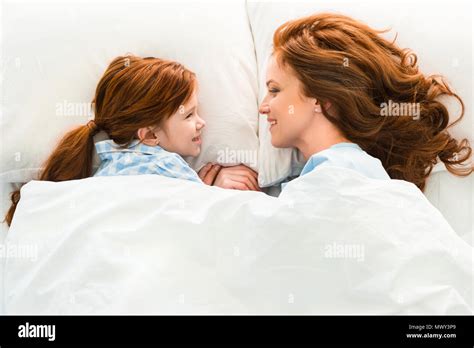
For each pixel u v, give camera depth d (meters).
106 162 1.17
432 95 1.19
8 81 1.20
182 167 1.14
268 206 0.97
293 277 0.92
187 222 0.97
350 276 0.90
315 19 1.21
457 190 1.19
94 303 0.91
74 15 1.25
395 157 1.20
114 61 1.20
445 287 0.90
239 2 1.35
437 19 1.25
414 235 0.94
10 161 1.18
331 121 1.16
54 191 1.06
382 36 1.26
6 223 1.17
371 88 1.17
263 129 1.24
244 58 1.29
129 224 0.99
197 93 1.23
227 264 0.95
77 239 0.98
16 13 1.25
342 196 0.95
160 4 1.28
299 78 1.15
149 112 1.15
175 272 0.94
